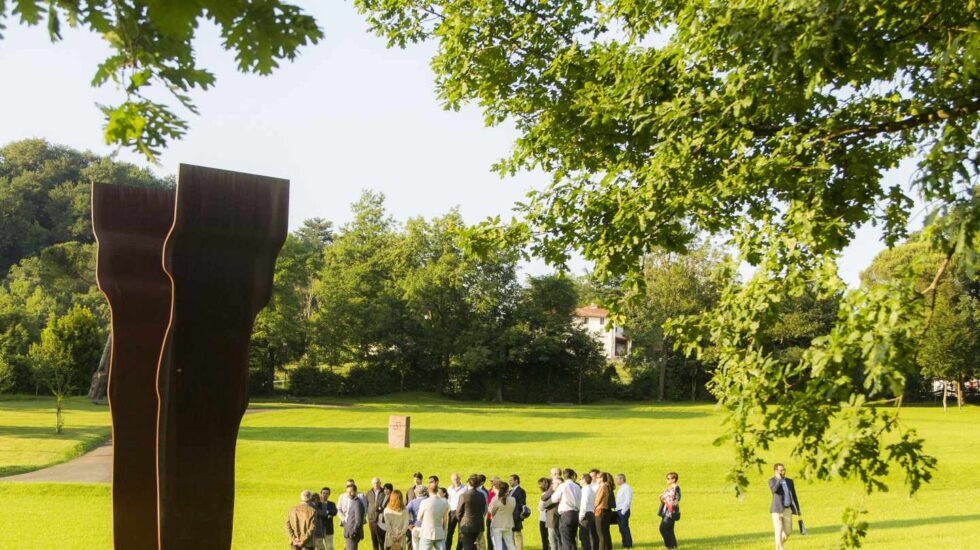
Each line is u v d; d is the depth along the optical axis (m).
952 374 74.75
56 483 29.20
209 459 6.66
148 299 7.96
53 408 65.75
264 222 6.76
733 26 8.16
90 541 21.42
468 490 17.77
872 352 6.45
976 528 20.27
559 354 95.81
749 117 10.19
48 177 144.88
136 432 7.92
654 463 34.62
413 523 19.08
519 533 19.05
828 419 7.62
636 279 11.04
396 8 15.27
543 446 43.34
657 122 10.45
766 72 9.18
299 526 16.22
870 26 8.39
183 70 3.55
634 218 10.49
